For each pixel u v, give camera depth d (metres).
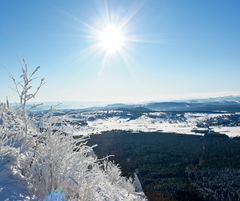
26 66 3.26
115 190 5.64
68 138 3.52
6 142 3.20
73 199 3.05
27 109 3.48
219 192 47.44
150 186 43.41
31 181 2.99
